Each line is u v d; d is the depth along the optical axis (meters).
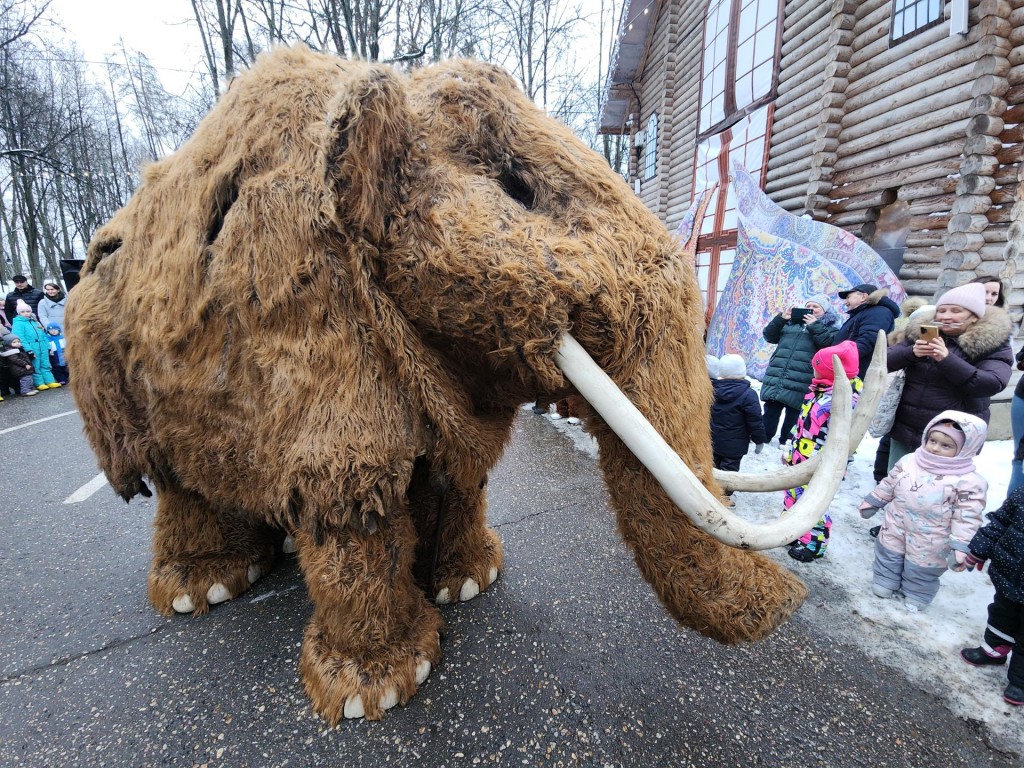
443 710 1.80
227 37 9.76
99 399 2.05
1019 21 4.41
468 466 1.67
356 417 1.48
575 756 1.66
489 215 1.34
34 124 19.34
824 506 1.23
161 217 1.86
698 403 1.37
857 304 3.88
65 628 2.24
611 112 14.23
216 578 2.34
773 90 7.45
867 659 2.11
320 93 1.63
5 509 3.55
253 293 1.54
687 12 10.33
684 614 1.37
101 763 1.62
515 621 2.28
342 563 1.61
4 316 7.83
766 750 1.70
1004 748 1.73
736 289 6.64
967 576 2.66
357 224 1.39
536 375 1.36
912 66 5.27
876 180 5.71
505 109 1.51
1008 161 4.51
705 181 9.40
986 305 2.93
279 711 1.80
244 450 1.69
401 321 1.47
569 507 3.49
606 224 1.36
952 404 2.98
